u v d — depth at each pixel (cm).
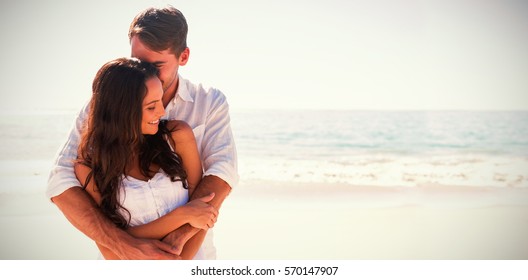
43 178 878
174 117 235
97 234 201
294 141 1331
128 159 200
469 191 866
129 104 193
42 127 1273
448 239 616
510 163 1128
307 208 741
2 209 695
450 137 1366
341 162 1135
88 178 203
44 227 624
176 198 212
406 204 771
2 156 1066
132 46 215
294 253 558
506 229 659
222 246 576
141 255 199
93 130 199
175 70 221
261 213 711
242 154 1216
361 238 613
